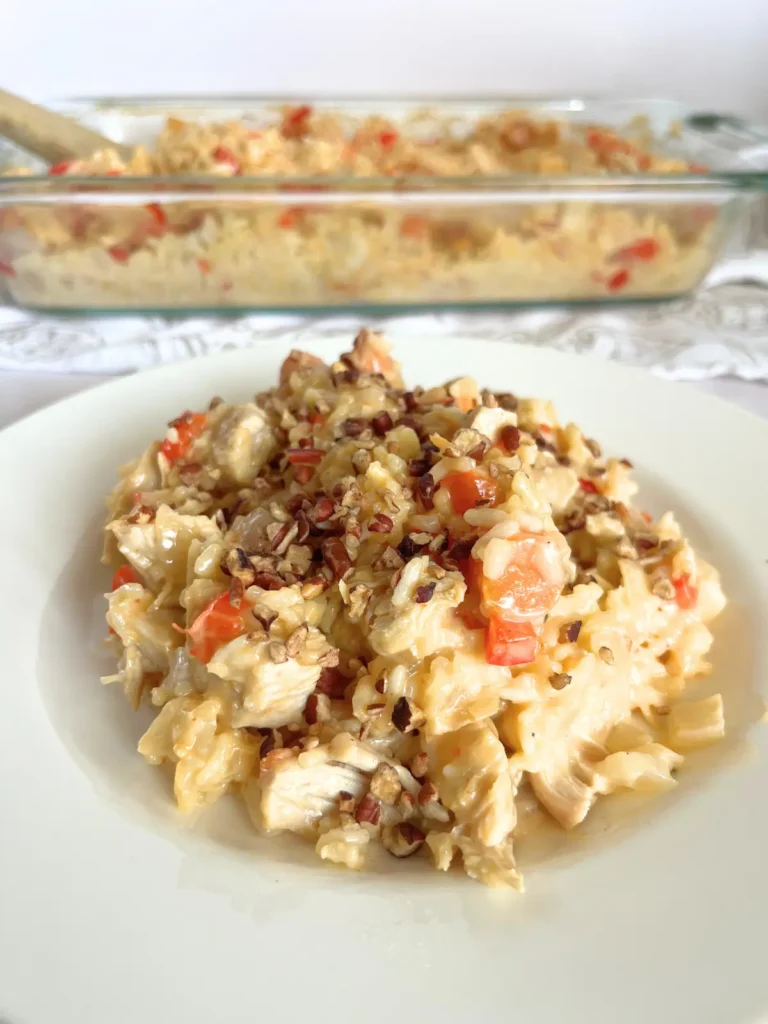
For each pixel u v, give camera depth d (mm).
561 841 146
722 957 115
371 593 156
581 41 457
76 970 112
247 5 438
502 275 351
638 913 122
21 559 193
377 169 396
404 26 449
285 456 192
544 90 470
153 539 176
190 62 455
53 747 151
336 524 167
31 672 168
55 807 139
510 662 151
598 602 175
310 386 211
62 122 357
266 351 259
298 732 157
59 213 323
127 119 418
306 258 342
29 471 215
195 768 150
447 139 431
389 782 148
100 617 190
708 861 129
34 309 349
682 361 306
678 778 151
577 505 192
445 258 347
